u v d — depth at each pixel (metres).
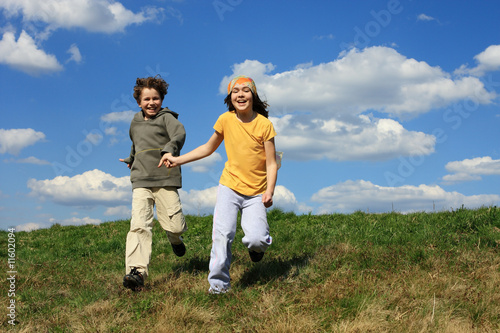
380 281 4.16
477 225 6.33
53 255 7.73
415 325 3.15
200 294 4.06
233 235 4.14
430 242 5.62
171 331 3.27
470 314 3.38
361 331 3.06
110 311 3.83
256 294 4.06
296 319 3.27
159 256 6.57
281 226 8.30
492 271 4.40
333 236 6.46
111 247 7.98
